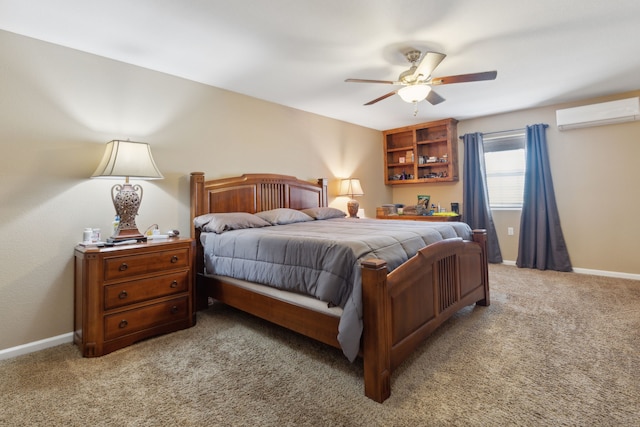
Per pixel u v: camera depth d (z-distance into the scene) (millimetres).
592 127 3992
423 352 2061
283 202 3932
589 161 4023
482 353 2029
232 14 2076
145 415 1499
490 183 4863
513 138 4605
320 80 3234
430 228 2564
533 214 4332
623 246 3834
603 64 2963
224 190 3355
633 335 2227
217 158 3379
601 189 3955
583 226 4082
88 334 2104
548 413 1450
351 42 2461
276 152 3971
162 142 2971
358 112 4473
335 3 1974
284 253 2104
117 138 2691
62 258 2398
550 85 3500
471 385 1687
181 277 2539
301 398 1611
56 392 1698
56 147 2387
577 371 1794
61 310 2385
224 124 3445
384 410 1501
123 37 2340
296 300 2035
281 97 3766
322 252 1882
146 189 2871
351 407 1530
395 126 5402
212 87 3348
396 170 5875
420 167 5480
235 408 1541
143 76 2855
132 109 2783
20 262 2227
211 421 1451
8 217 2188
